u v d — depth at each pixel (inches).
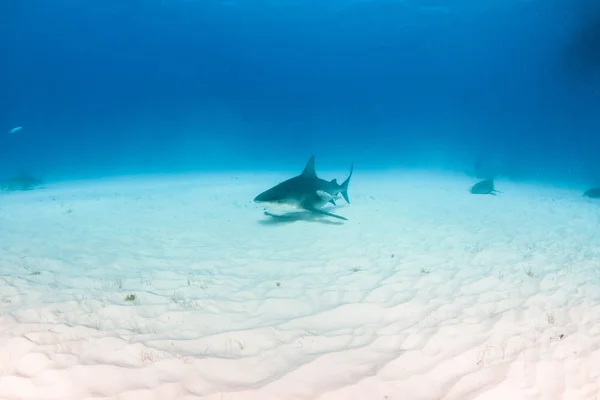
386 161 1498.5
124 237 375.6
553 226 440.8
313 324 201.0
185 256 316.8
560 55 1644.9
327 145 2368.4
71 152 2084.2
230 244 352.8
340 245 346.9
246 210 510.9
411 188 754.8
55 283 250.7
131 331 186.9
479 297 233.6
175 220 452.8
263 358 167.0
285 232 394.3
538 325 197.0
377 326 198.5
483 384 148.9
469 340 181.9
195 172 1123.3
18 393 135.8
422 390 145.8
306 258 311.6
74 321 195.3
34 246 341.1
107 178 995.3
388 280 260.5
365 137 2856.8
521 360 163.6
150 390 140.2
